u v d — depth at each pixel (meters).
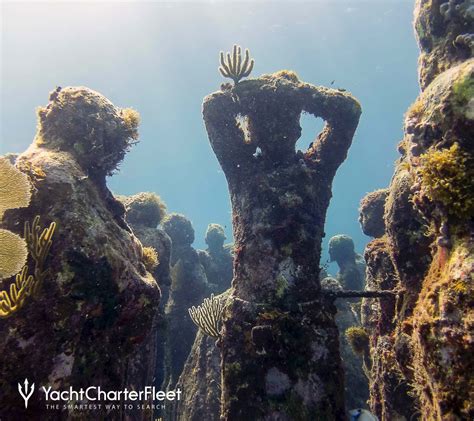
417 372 3.75
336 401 4.91
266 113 6.51
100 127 4.64
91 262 3.42
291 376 4.98
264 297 5.53
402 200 5.07
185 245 14.38
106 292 3.51
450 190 3.17
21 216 3.41
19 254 2.76
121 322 3.75
